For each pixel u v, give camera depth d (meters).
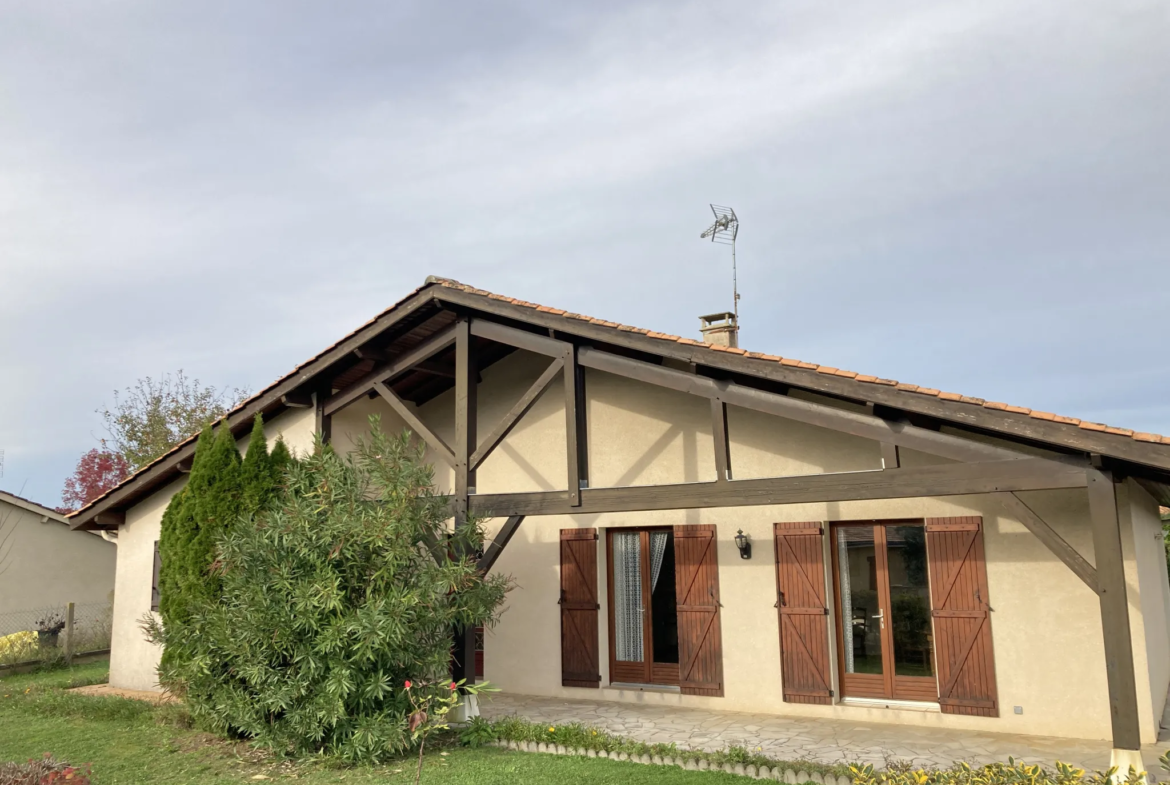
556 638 10.08
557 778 6.41
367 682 7.23
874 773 5.88
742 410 9.37
